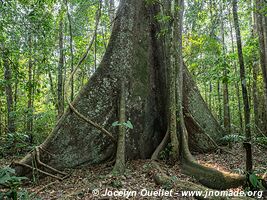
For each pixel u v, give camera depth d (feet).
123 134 27.43
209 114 35.50
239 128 55.06
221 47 47.21
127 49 31.40
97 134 28.45
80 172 26.27
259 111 39.24
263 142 34.12
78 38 48.85
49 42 38.37
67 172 26.43
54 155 26.78
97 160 28.12
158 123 32.12
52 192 21.71
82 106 28.89
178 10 29.17
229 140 33.50
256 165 25.43
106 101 29.68
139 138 30.14
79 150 27.68
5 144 38.58
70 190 21.81
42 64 40.65
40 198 19.44
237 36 31.73
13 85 58.70
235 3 31.89
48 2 36.22
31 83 36.76
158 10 33.78
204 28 49.70
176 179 21.29
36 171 25.50
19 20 29.37
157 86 32.89
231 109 68.39
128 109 30.04
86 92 29.45
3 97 61.77
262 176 19.89
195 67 48.80
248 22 57.16
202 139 33.01
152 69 32.96
